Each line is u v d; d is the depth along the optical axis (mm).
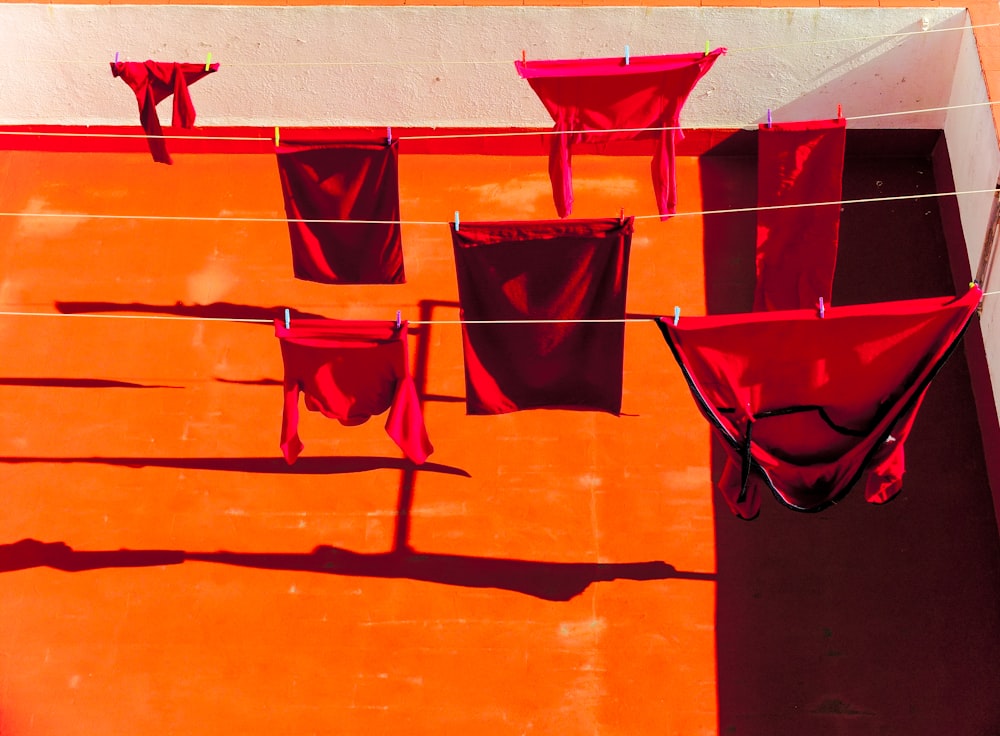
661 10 13484
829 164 11344
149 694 11531
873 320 9641
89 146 14766
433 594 11922
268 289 13797
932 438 12531
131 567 12164
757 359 9891
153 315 13641
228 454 12750
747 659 11531
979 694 11312
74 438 12875
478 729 11297
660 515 12219
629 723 11289
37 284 13906
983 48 13141
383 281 12211
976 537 12016
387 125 14469
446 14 13586
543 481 12453
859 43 13586
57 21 13844
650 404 12844
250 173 14656
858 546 12023
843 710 11297
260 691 11516
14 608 11992
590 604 11812
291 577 12062
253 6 13641
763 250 11789
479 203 14305
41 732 11406
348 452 12711
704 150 14508
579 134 11578
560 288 10555
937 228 13883
